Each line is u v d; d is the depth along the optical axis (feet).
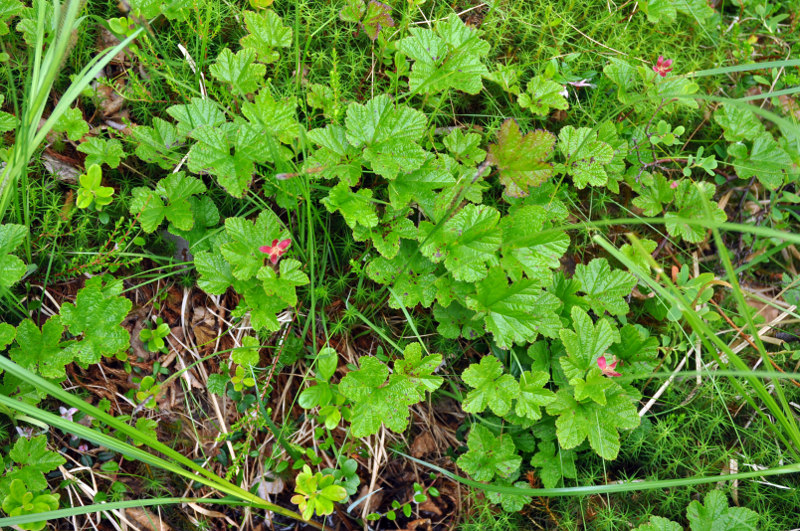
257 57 2.12
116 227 2.03
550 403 2.07
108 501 2.03
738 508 2.11
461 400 2.18
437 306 2.16
